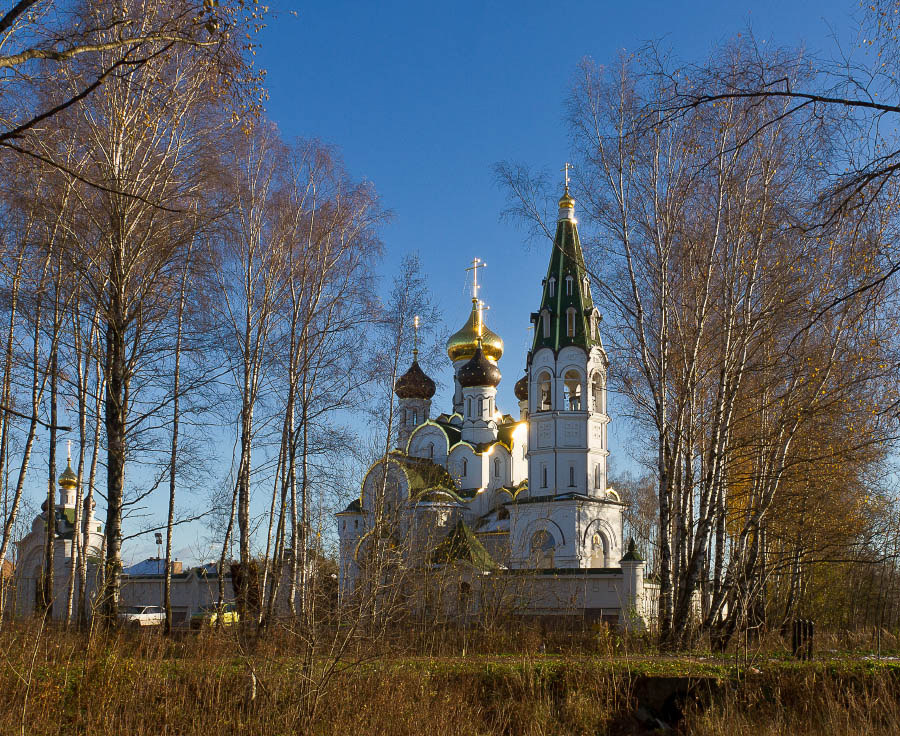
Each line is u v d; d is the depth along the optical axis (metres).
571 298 62.62
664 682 19.23
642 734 18.44
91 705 17.38
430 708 18.19
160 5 20.69
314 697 17.27
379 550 21.64
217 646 21.25
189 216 25.73
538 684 19.70
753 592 27.41
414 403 75.00
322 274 32.97
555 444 60.91
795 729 17.81
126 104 23.62
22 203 25.03
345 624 19.77
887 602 47.84
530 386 63.16
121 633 22.72
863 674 19.25
